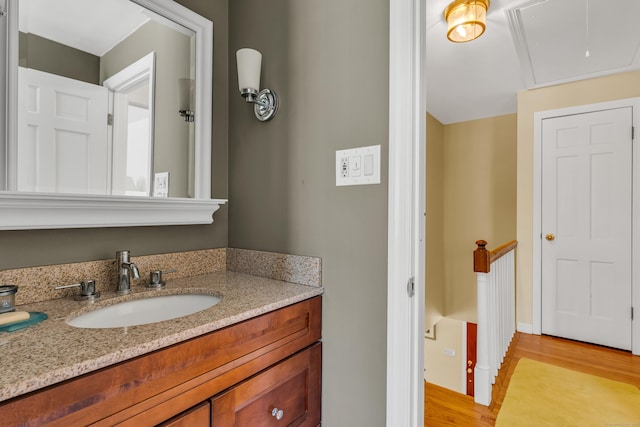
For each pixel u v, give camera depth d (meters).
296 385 0.98
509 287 2.55
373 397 0.97
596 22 1.80
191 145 1.21
